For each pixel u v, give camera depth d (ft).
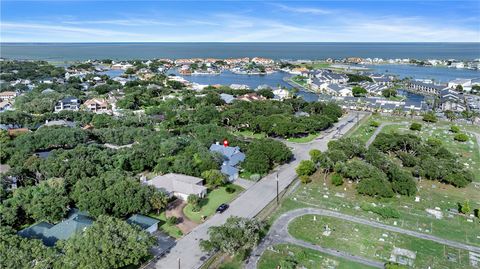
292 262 218.59
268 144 395.14
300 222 273.33
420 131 553.23
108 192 268.82
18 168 325.01
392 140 433.89
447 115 649.61
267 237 251.80
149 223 256.73
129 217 271.08
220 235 217.77
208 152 367.25
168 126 523.70
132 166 361.30
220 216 281.95
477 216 288.10
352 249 240.53
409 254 236.02
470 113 648.38
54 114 552.00
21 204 265.95
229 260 224.74
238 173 365.81
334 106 632.38
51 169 316.81
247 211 290.15
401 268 212.43
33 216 259.19
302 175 351.46
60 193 276.21
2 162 380.78
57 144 410.93
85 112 577.84
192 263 221.25
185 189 314.35
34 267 188.34
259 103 638.53
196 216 282.56
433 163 365.20
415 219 282.97
